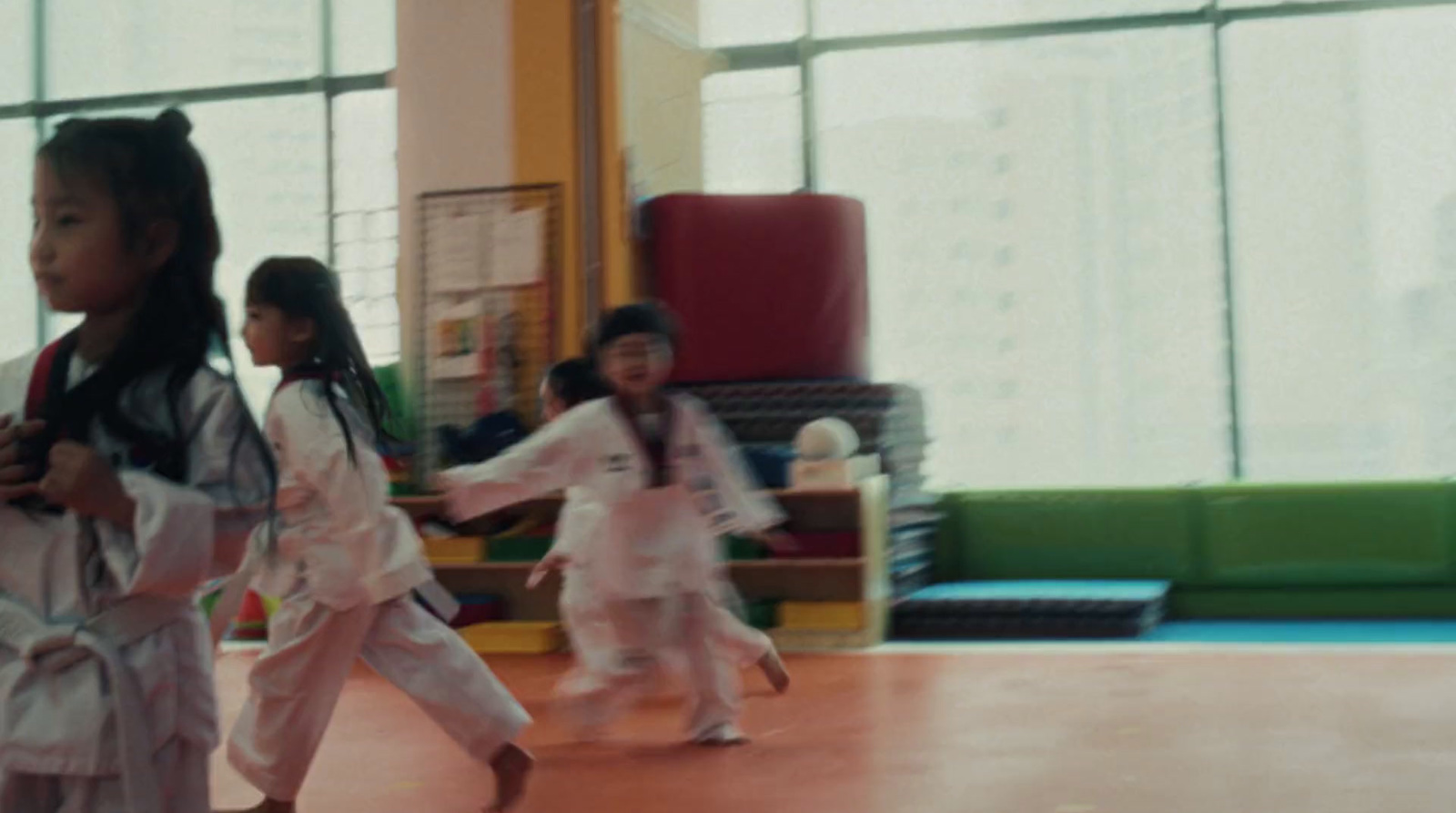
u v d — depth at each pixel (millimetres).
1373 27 8609
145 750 1881
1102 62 8891
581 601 5445
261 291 3621
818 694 5773
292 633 3559
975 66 9008
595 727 4801
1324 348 8656
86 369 1951
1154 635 7613
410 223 8180
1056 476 8938
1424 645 6645
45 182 1896
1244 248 8742
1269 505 8234
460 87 8086
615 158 7961
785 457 7371
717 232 8117
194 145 2014
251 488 1976
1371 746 4438
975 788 3969
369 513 3564
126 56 10031
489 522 7781
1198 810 3666
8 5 10250
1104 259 8883
